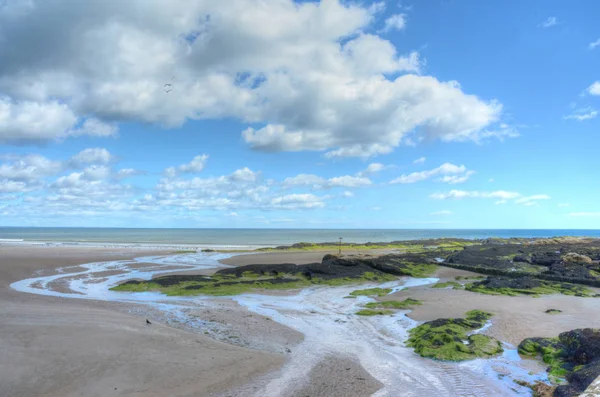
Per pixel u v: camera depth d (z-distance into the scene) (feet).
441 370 40.96
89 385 34.68
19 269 121.60
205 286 91.61
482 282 97.66
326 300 80.69
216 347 47.09
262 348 48.03
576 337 41.93
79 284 99.30
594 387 26.00
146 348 44.83
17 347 42.57
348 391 35.50
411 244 258.78
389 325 59.57
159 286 92.68
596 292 86.07
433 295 83.61
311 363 42.83
